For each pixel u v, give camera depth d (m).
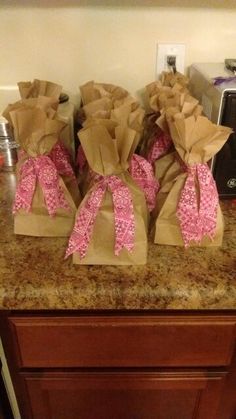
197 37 0.97
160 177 0.74
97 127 0.56
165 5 0.93
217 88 0.74
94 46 0.98
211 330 0.67
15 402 0.94
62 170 0.74
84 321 0.66
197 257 0.66
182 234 0.66
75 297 0.60
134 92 1.04
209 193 0.63
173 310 0.65
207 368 0.74
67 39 0.97
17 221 0.68
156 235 0.68
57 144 0.72
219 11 0.93
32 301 0.60
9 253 0.66
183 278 0.62
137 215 0.62
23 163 0.67
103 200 0.61
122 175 0.62
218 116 0.74
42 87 0.79
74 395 0.81
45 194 0.66
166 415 0.85
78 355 0.71
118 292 0.60
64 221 0.69
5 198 0.81
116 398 0.82
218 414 0.83
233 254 0.67
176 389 0.78
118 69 1.01
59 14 0.93
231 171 0.78
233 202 0.81
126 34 0.96
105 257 0.63
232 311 0.65
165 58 0.99
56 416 0.86
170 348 0.70
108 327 0.66
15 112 0.61
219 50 0.99
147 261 0.65
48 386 0.77
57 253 0.66
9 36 0.96
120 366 0.73
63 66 1.00
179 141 0.62
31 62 0.99
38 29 0.95
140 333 0.67
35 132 0.62
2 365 0.83
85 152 0.59
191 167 0.63
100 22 0.95
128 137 0.58
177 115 0.62
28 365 0.72
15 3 0.91
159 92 0.79
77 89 1.03
